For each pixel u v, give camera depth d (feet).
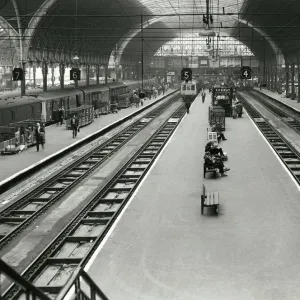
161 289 34.81
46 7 148.77
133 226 49.73
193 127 143.54
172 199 61.00
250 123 154.61
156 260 40.32
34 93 159.12
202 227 49.19
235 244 43.98
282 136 127.24
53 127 147.84
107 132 146.51
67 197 67.56
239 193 63.62
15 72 147.33
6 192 71.20
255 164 83.87
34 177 81.51
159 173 77.66
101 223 55.98
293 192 63.77
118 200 65.46
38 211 58.95
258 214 53.72
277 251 42.09
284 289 34.53
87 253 42.86
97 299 32.53
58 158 99.30
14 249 46.62
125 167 89.56
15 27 158.20
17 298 35.19
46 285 38.75
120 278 36.76
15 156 95.20
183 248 43.09
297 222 50.62
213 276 36.94
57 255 45.80
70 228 53.57
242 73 158.81
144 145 115.96
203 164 80.64
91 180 78.64
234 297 33.35
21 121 120.78
